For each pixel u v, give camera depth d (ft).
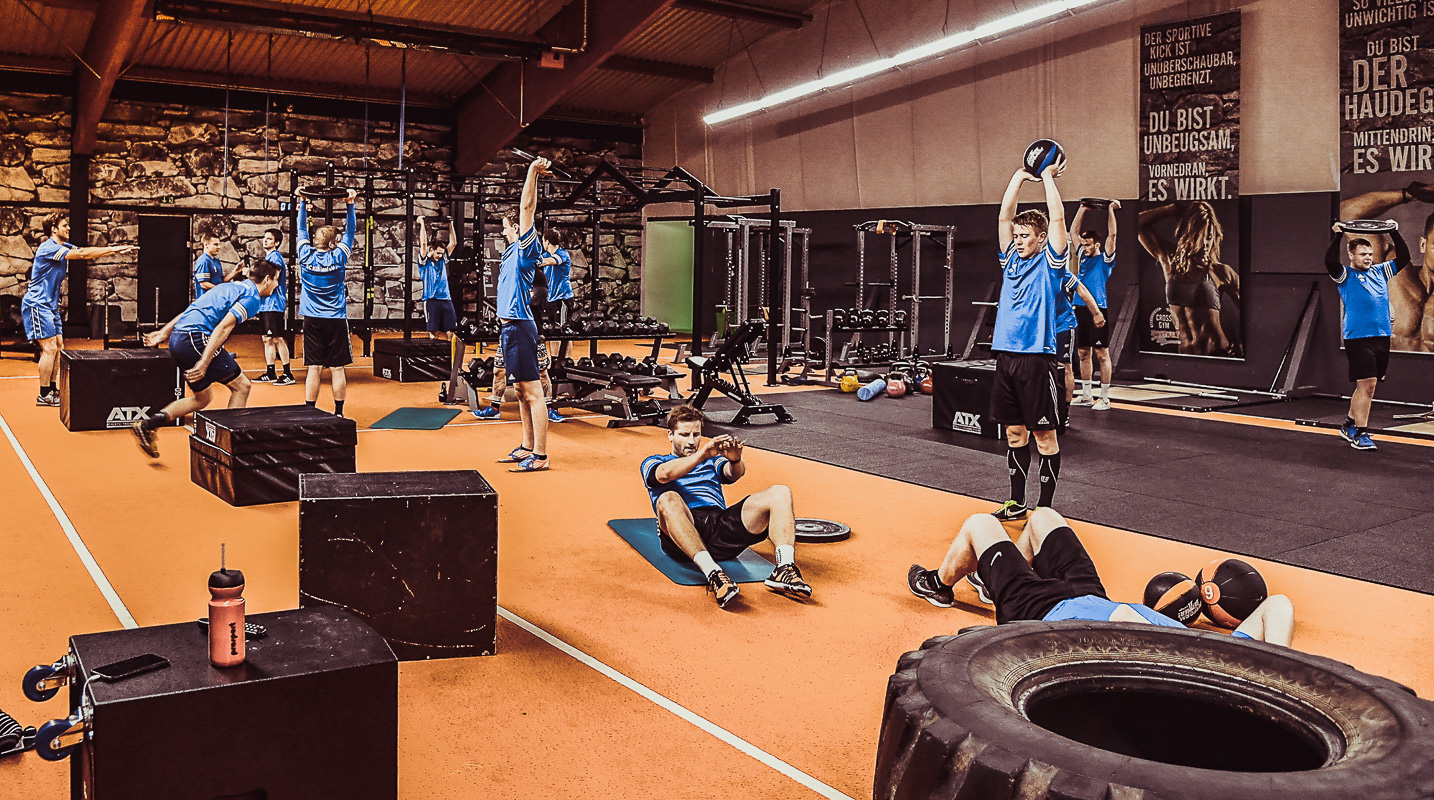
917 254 42.65
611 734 8.99
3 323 48.62
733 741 8.90
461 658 10.74
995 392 17.47
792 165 55.77
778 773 8.33
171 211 54.65
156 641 6.80
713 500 14.23
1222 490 19.95
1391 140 32.63
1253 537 16.31
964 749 4.45
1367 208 33.45
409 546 10.46
